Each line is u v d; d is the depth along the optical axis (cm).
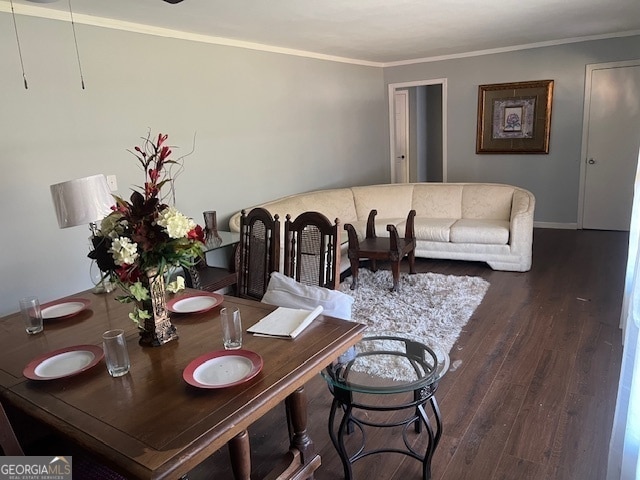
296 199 494
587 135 579
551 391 246
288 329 173
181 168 392
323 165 579
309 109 543
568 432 213
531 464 195
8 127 280
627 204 573
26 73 286
